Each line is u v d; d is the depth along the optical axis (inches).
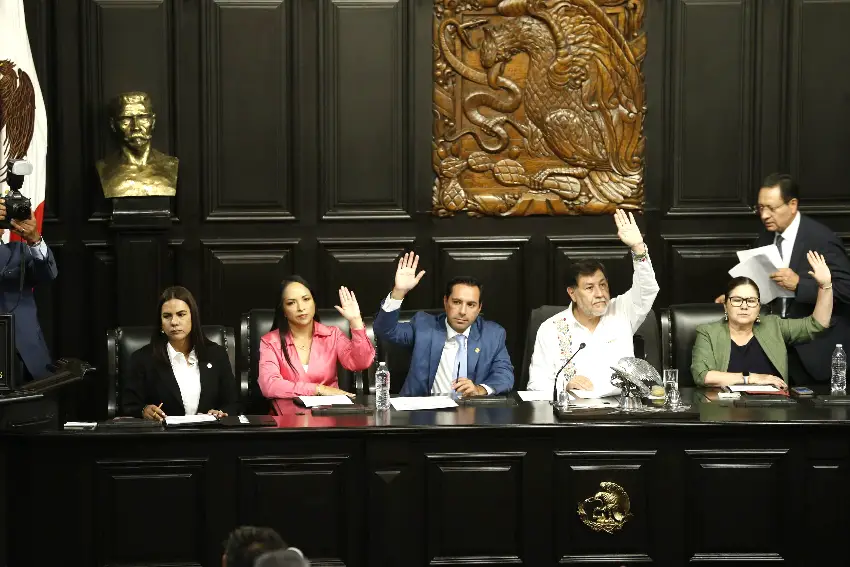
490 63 612.7
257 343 463.8
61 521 377.1
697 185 621.3
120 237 583.5
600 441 386.9
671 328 485.1
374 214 618.2
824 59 616.4
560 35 613.6
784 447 387.9
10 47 545.6
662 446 387.5
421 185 618.5
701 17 615.8
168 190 578.9
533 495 386.6
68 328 610.5
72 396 610.9
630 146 618.5
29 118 548.4
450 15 609.9
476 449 385.4
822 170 619.8
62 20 597.6
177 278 613.6
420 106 615.2
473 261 622.2
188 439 378.9
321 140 613.0
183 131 609.0
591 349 449.7
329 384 448.5
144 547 379.6
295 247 616.7
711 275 619.8
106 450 377.1
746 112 618.5
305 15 609.6
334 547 385.4
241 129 611.2
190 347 432.5
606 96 617.0
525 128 617.9
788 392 438.3
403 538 384.5
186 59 606.2
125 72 602.5
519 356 623.8
